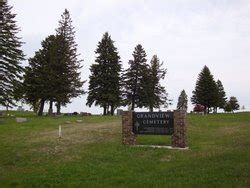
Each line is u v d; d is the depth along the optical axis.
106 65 60.94
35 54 55.75
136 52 65.75
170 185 11.84
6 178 14.11
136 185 12.15
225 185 11.38
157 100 69.12
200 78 77.00
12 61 46.56
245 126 31.62
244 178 12.12
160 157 17.89
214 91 76.06
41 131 29.47
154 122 22.27
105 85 60.06
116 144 22.36
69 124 35.75
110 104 61.12
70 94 58.41
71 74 57.75
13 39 47.41
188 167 14.72
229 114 48.16
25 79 54.62
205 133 28.72
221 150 18.84
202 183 11.91
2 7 47.19
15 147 21.36
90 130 29.27
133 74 65.38
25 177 14.09
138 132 22.56
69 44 64.00
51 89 53.88
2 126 33.25
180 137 21.25
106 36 62.47
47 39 57.75
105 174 14.17
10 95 46.81
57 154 19.12
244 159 15.34
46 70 54.38
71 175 14.13
